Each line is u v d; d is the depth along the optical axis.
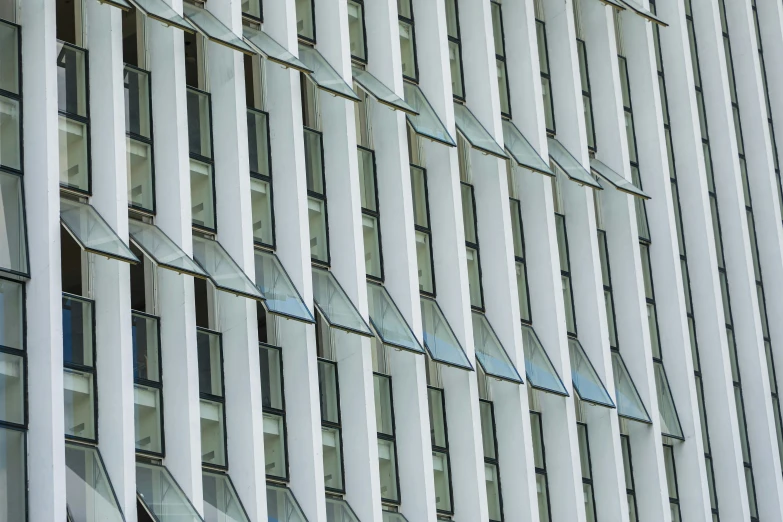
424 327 40.31
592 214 46.22
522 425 41.59
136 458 33.22
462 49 44.53
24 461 30.52
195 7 37.47
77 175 33.38
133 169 34.75
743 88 54.53
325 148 39.38
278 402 36.44
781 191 54.50
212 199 36.34
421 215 41.72
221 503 34.31
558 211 46.41
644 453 45.84
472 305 42.28
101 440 32.19
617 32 51.06
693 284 50.12
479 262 42.94
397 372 39.53
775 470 49.72
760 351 50.75
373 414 37.59
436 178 42.03
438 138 41.16
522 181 45.03
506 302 42.47
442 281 41.44
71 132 33.47
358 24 41.72
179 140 34.97
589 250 45.75
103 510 31.41
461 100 44.03
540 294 44.16
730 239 51.84
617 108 48.31
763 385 50.44
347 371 37.94
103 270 32.97
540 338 43.88
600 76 48.75
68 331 32.38
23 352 31.09
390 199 40.38
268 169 37.78
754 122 54.09
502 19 46.25
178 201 34.69
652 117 49.84
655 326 48.28
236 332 35.41
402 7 43.06
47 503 30.20
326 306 37.50
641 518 45.50
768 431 49.97
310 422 36.06
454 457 40.25
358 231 38.69
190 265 34.16
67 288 39.59
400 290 39.81
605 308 46.50
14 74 32.56
